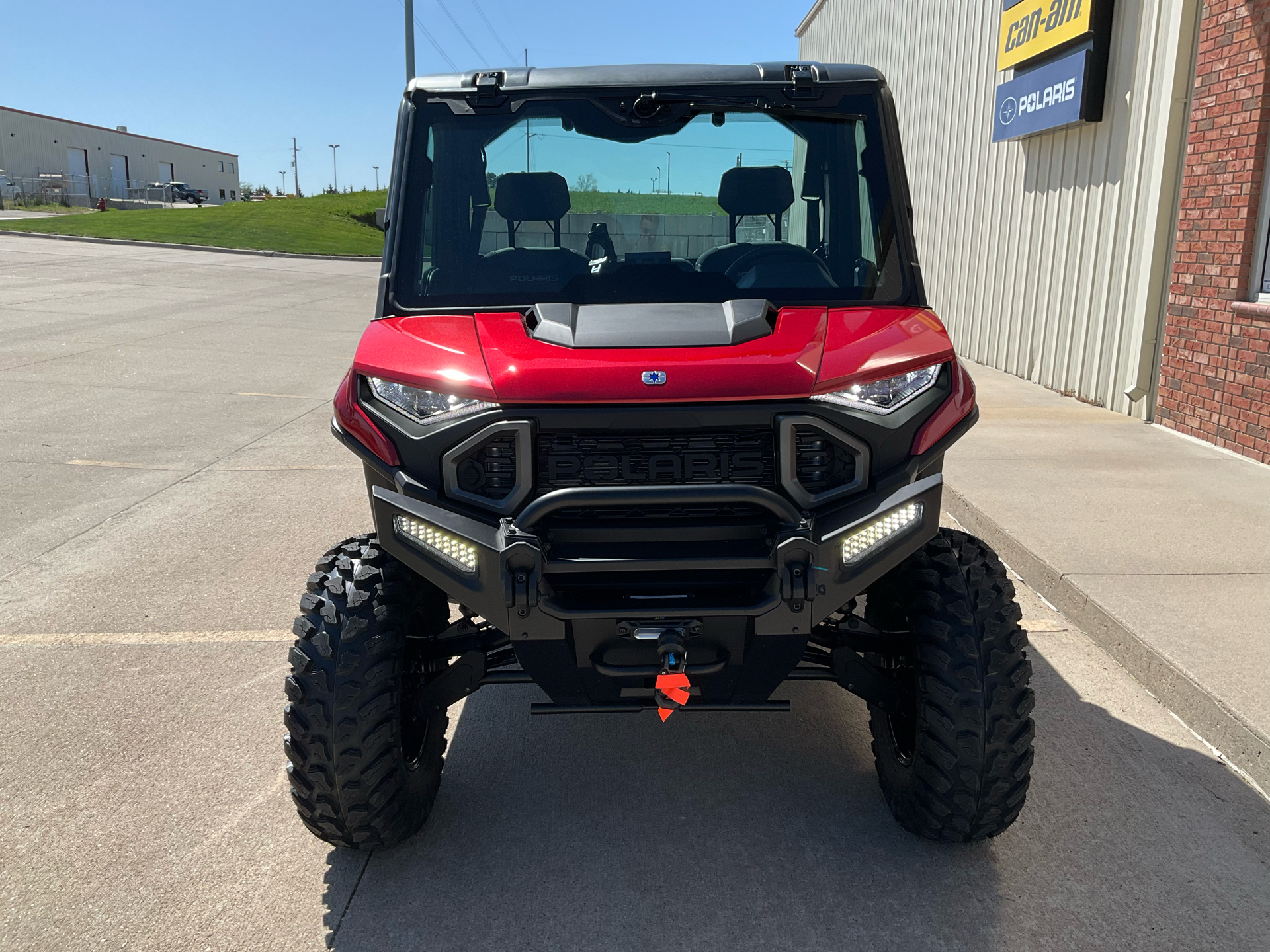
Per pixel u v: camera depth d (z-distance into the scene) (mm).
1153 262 7891
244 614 4691
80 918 2676
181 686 4000
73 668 4145
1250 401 6801
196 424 8672
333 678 2607
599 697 2805
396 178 3219
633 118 3207
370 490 2701
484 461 2570
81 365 11375
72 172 67938
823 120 3232
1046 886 2795
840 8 18797
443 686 2879
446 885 2812
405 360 2688
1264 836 3021
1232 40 6891
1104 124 8680
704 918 2672
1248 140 6738
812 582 2467
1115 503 5785
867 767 3445
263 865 2900
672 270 3135
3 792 3260
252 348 13070
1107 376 8711
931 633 2680
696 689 2768
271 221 39688
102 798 3234
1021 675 2668
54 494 6566
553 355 2625
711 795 3273
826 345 2691
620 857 2939
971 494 5977
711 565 2490
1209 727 3541
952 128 12750
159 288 20344
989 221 11469
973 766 2660
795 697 3969
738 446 2551
